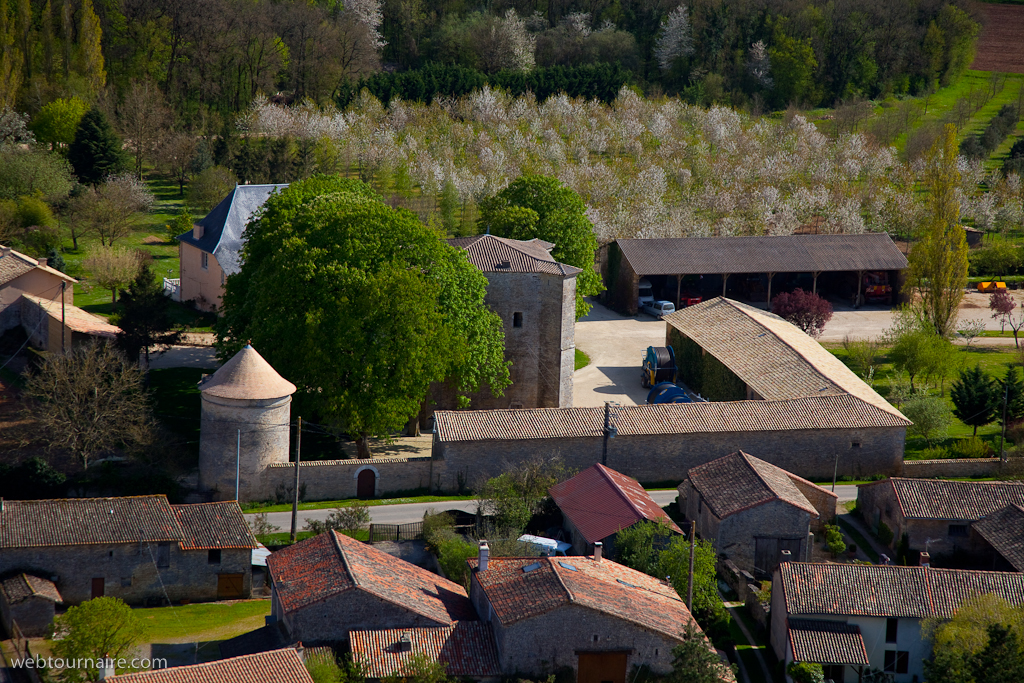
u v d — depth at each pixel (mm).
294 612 47656
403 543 64500
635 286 121625
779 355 87875
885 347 109812
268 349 75875
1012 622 48562
